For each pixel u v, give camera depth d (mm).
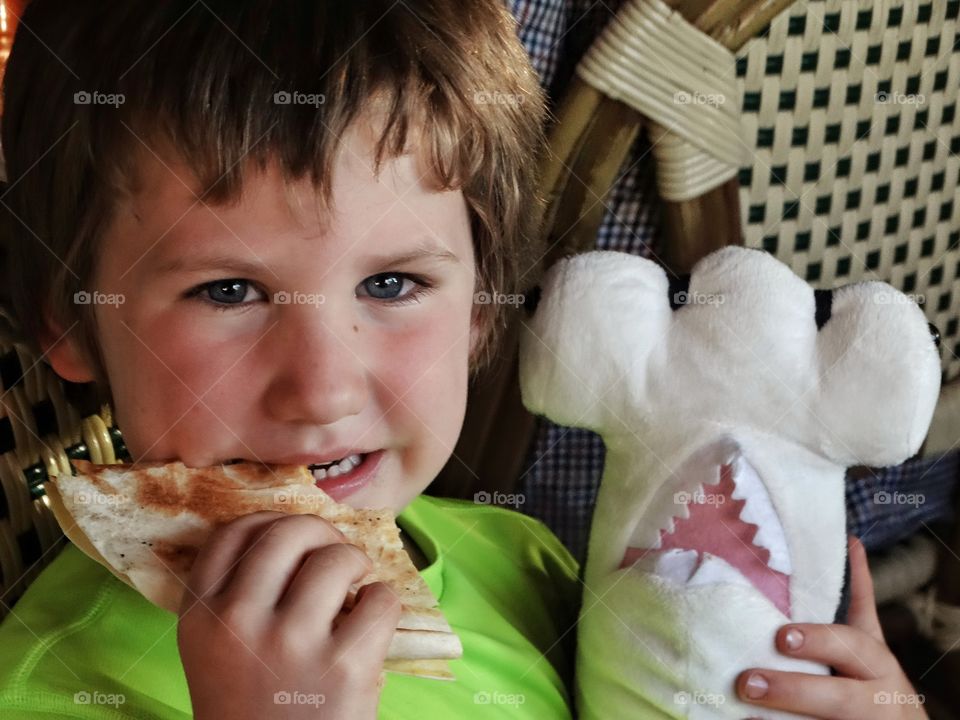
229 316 600
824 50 886
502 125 724
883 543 1081
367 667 543
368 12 628
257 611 540
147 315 605
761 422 653
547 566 894
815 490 653
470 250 700
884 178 955
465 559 851
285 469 629
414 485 691
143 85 584
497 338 818
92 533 583
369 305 636
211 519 600
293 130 577
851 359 637
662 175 878
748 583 634
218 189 573
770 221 936
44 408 738
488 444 947
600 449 993
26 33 654
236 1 607
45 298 673
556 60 884
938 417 1020
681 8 827
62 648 635
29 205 662
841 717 666
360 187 596
